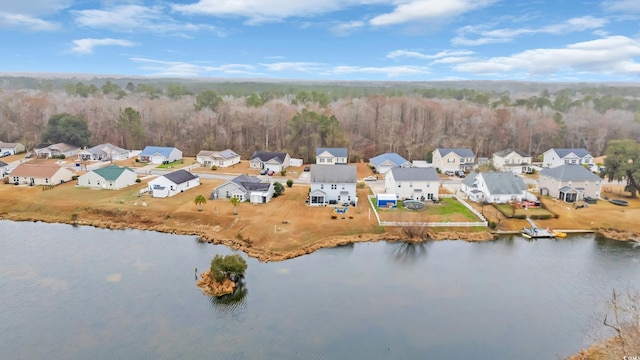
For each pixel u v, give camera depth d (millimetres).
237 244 50562
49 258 46719
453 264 46844
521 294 39969
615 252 50594
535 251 50844
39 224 58656
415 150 119625
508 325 34688
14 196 68000
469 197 69938
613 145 73438
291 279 42375
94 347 31016
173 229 55938
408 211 61875
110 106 143625
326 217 58750
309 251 49469
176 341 31781
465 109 139500
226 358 29969
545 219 59969
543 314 36438
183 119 134625
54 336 32281
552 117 133875
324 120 115312
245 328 33594
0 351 30547
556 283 42375
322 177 64938
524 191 66750
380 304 37688
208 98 141500
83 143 111500
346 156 97875
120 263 45531
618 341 32000
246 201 66188
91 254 47969
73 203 64125
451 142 121938
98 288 39719
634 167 68812
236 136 125500
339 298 38625
